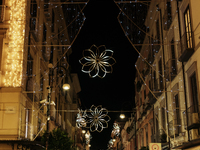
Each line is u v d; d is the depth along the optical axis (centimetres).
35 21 1747
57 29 2803
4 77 1555
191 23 1417
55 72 2689
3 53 1583
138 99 3719
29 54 1712
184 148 1273
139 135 3547
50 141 1471
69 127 4066
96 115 2070
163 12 1998
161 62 2128
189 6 1441
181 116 1616
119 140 6950
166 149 1967
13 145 1416
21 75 1555
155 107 2403
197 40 1352
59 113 2959
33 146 1584
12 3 1645
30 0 1753
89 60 1252
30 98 1712
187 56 1448
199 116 1280
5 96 1527
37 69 1916
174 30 1727
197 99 1407
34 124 1834
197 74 1348
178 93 1680
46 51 2170
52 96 2495
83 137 5869
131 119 4553
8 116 1504
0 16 1603
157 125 2330
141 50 3108
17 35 1605
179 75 1653
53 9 2544
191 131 1356
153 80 2341
